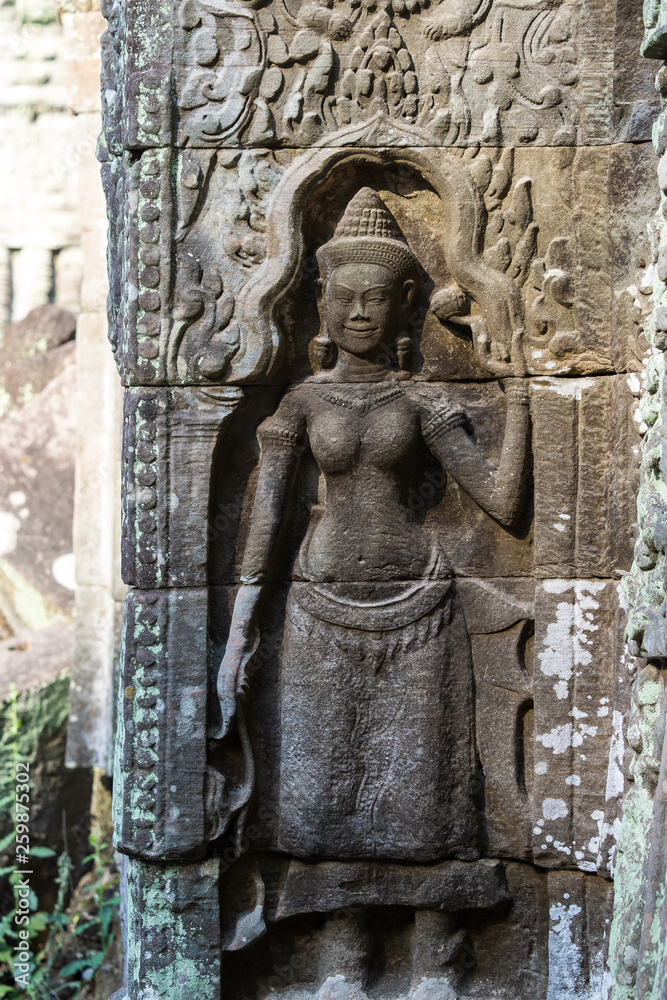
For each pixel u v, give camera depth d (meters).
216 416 2.99
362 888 3.06
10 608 6.02
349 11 2.95
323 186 2.99
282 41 2.95
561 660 2.99
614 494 2.93
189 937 3.02
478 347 3.00
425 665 3.02
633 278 2.90
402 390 3.04
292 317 3.05
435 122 2.95
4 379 6.33
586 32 2.92
